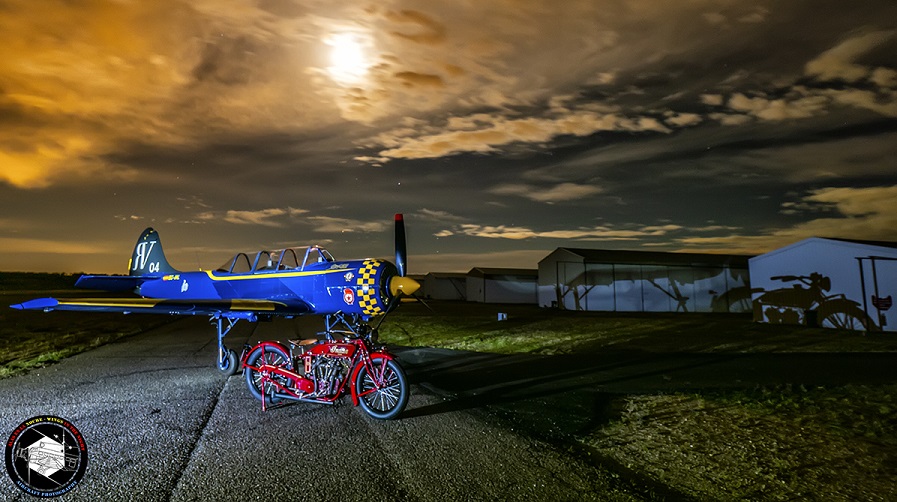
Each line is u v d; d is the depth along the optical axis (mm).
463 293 53875
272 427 5734
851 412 6273
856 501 3879
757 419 6043
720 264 32625
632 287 31750
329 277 9898
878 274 15852
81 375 9070
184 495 3902
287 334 16844
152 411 6422
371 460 4688
